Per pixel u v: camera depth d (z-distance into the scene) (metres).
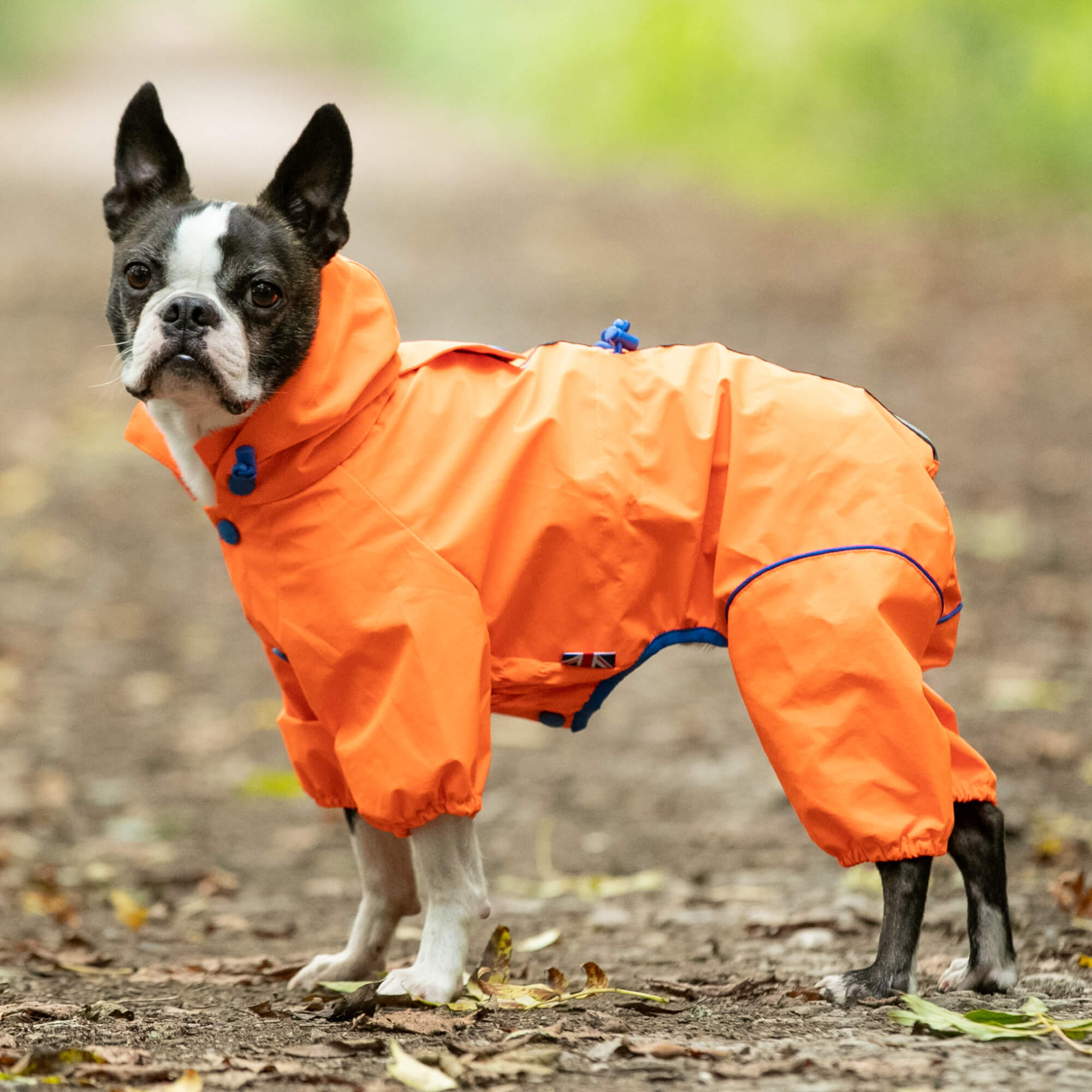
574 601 5.44
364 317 5.55
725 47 40.28
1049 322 20.80
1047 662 11.07
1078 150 30.02
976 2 32.09
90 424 18.67
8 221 31.70
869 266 25.17
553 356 5.75
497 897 7.92
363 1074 4.43
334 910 7.81
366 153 45.28
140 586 14.23
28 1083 4.27
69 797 9.91
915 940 5.21
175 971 6.27
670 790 9.64
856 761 5.11
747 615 5.31
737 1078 4.27
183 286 5.41
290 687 5.73
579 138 44.44
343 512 5.31
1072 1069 4.29
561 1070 4.40
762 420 5.50
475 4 62.00
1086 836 7.98
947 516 5.50
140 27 96.75
